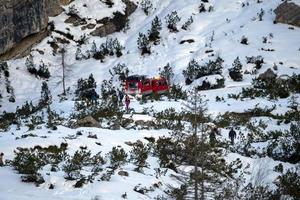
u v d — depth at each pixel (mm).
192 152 13766
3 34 63531
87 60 69000
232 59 62281
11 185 19719
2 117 45719
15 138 29000
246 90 50969
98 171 22766
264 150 31969
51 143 26812
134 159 26016
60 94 58688
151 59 67188
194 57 65438
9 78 62094
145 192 20688
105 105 42844
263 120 41500
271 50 64062
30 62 64875
